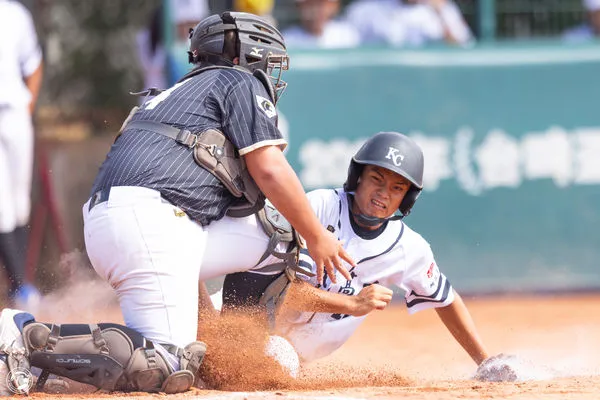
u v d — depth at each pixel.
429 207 30.69
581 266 31.33
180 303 13.18
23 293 25.17
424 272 16.44
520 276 31.05
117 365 12.62
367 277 16.12
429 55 30.53
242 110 13.42
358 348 23.36
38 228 30.14
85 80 75.19
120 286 13.34
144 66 34.62
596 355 21.19
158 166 13.27
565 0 32.56
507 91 30.92
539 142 31.09
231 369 14.09
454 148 30.73
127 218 13.06
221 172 13.45
